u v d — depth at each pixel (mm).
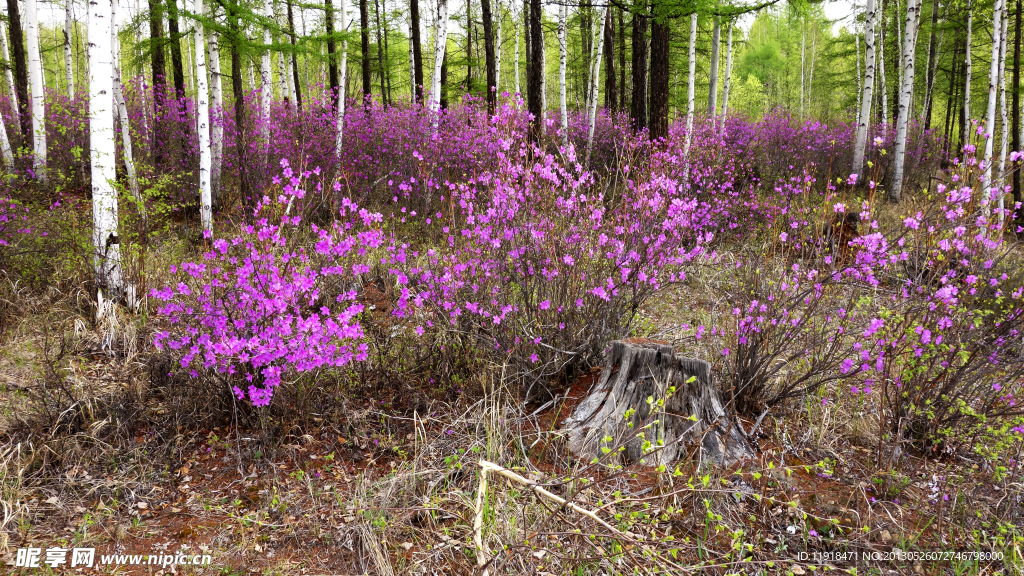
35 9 8672
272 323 3318
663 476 2816
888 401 3293
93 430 3287
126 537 2670
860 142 11703
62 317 4793
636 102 13234
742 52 36375
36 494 2912
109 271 4852
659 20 8844
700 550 2404
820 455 3191
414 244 6492
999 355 3234
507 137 4137
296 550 2605
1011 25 14328
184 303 3779
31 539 2605
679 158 6930
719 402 3273
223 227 7203
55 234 5566
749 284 4137
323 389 3652
